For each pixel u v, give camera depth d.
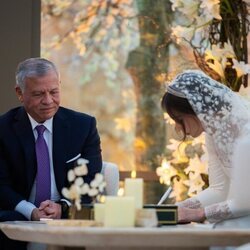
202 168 6.18
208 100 5.16
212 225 4.58
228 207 4.67
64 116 5.82
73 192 4.25
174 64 8.02
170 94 5.26
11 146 5.67
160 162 8.05
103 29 8.41
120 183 7.84
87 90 8.38
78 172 4.20
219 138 5.15
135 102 8.28
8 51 7.30
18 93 5.77
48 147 5.69
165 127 8.09
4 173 5.66
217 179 5.36
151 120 8.20
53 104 5.61
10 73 7.29
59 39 8.28
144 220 4.04
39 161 5.64
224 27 6.35
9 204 5.52
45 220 4.96
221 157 5.18
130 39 8.35
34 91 5.58
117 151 8.27
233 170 4.75
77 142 5.75
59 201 5.39
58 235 3.75
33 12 7.42
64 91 8.37
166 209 4.49
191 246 3.71
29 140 5.67
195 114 5.21
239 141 4.77
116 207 4.00
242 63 6.12
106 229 3.73
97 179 4.25
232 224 4.68
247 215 4.68
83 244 3.69
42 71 5.61
